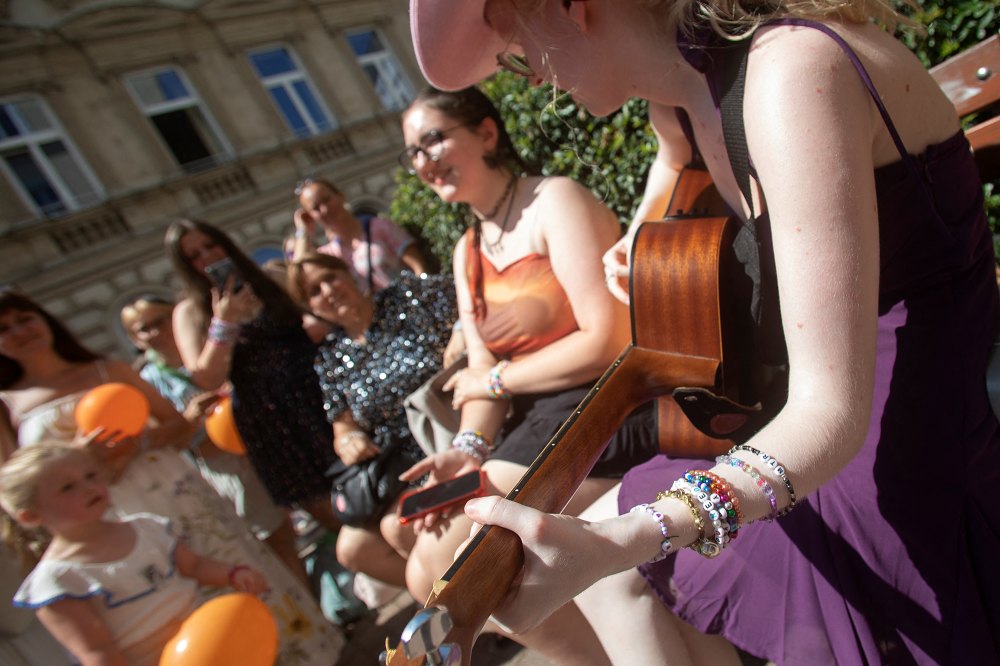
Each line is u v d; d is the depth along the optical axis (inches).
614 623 41.6
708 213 48.8
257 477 124.7
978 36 58.8
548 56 38.2
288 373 102.8
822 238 26.4
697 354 41.6
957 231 34.2
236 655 68.1
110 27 472.7
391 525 70.2
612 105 40.6
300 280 83.7
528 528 23.9
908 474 34.3
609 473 52.9
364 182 586.2
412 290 83.2
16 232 422.3
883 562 35.0
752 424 42.3
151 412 101.2
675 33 35.7
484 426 62.0
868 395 27.0
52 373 94.7
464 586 22.9
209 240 109.3
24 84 436.5
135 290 462.0
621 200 97.0
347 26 603.8
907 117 31.4
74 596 69.6
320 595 109.2
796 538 37.0
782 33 29.2
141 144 477.7
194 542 89.7
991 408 35.6
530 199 61.4
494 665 74.0
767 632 38.5
